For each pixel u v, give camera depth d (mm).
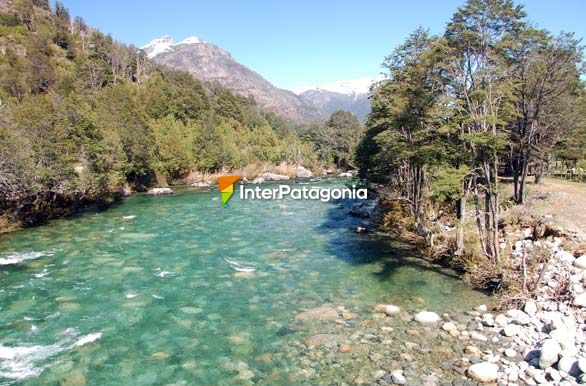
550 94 21062
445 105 15672
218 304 13945
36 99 37938
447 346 10367
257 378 9219
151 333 11734
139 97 84438
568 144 28641
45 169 28859
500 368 9086
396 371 9156
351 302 13898
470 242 17625
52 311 13273
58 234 25141
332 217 32000
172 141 60562
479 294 14289
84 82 94688
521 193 22531
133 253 20609
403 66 20031
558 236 16734
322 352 10312
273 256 20141
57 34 124375
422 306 13281
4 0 140250
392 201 29047
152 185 55625
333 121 112688
